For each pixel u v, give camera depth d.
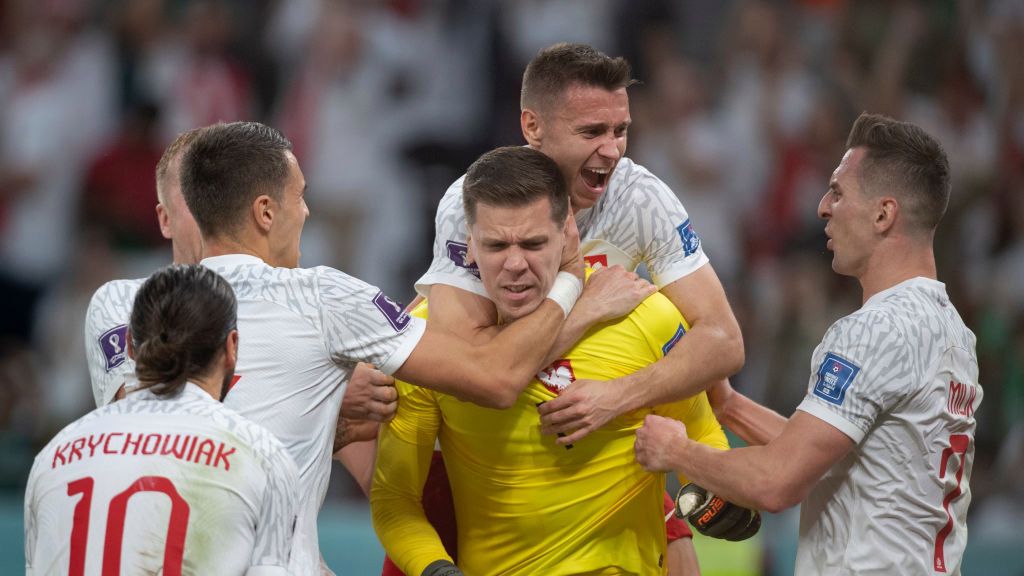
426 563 9.04
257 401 8.25
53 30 25.94
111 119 25.69
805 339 24.50
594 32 26.66
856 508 8.86
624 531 9.15
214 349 7.57
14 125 25.39
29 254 24.97
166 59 25.77
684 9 27.16
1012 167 27.20
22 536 19.14
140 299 7.57
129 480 7.20
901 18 27.73
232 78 25.91
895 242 9.09
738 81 26.95
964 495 9.24
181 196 9.34
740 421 10.45
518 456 9.02
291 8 26.09
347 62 25.73
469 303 9.20
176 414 7.42
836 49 27.58
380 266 25.41
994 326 25.23
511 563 9.21
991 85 27.69
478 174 8.65
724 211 26.05
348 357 8.52
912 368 8.62
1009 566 19.02
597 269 9.53
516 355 8.62
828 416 8.56
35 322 24.89
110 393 8.82
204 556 7.16
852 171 9.22
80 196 25.20
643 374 8.97
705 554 15.91
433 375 8.48
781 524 19.84
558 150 9.41
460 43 26.28
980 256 26.34
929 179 8.97
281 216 8.74
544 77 9.42
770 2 27.39
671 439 8.89
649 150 26.31
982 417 24.25
